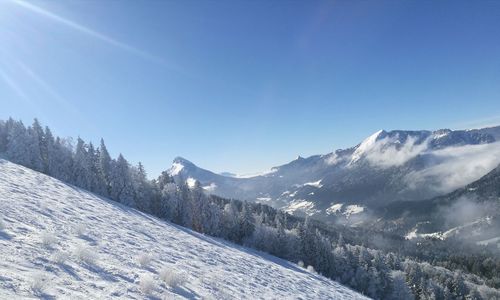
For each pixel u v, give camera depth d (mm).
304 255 81000
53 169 72938
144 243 20812
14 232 11812
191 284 13766
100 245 14969
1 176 28141
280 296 20109
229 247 44125
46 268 9125
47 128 79750
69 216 20328
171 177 95938
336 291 34094
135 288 10109
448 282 100188
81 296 8039
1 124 80938
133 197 76188
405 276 89125
